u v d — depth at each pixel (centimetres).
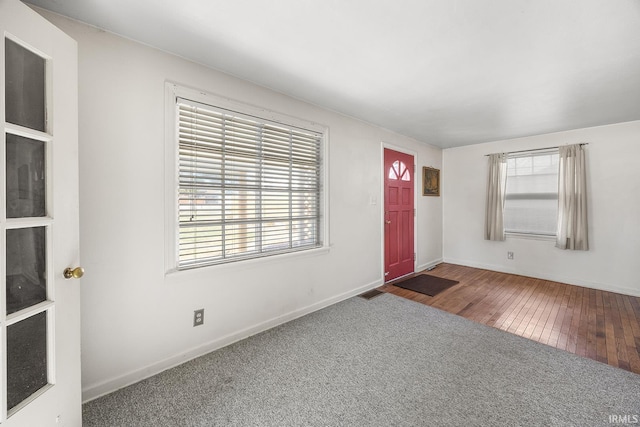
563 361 195
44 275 111
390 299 317
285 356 200
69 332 121
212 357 197
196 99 193
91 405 150
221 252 213
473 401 156
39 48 106
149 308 176
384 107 283
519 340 224
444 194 500
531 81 220
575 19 144
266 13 142
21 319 100
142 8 139
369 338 226
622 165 332
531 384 170
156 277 178
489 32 157
